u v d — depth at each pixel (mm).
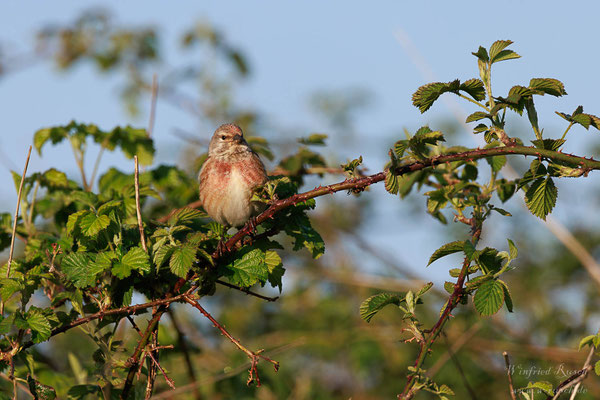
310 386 11289
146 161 10359
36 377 8305
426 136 6793
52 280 7418
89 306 7277
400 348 12188
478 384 11266
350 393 11977
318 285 13852
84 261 6895
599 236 12961
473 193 8453
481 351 11828
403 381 11922
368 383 12164
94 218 7156
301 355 12320
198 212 7691
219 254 7199
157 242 7129
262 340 12297
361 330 12344
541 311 12094
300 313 13320
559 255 12836
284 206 6980
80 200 8562
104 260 6914
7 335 7039
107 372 7152
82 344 10820
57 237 8945
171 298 7012
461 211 8172
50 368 8875
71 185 9578
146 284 7441
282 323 13062
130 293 7121
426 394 11086
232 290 13586
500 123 7012
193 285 7344
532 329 12078
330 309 13078
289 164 10773
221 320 12773
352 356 12055
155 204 10664
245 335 12828
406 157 7035
